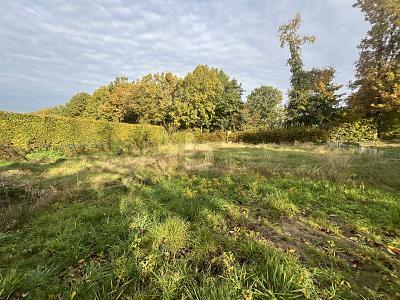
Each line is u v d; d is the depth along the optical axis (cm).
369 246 385
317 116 2789
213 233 420
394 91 1986
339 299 266
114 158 1287
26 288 289
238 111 3516
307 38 2986
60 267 337
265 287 281
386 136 2402
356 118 2373
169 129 3206
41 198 638
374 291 279
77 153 1517
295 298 265
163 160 1155
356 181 774
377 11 2219
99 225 455
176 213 494
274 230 441
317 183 741
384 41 2270
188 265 333
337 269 321
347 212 523
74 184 781
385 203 564
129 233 407
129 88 3559
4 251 385
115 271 305
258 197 621
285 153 1487
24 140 1372
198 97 3291
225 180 784
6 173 915
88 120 1844
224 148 1877
